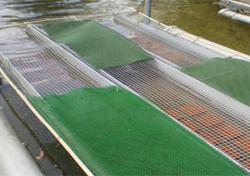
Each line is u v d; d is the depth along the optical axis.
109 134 4.14
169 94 5.25
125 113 4.55
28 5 9.86
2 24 8.50
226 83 5.37
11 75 5.63
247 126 4.64
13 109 5.83
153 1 10.82
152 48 6.63
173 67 5.85
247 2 10.38
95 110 4.59
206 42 7.89
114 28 7.46
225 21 9.57
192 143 4.07
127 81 5.54
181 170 3.65
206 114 4.86
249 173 3.77
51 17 9.08
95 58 5.99
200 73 5.66
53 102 4.76
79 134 4.12
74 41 6.48
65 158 4.88
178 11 10.12
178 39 6.87
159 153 3.87
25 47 6.57
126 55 6.12
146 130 4.23
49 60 6.06
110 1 10.44
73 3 10.17
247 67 5.84
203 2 10.88
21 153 4.93
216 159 3.88
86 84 5.34
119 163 3.70
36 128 5.42
